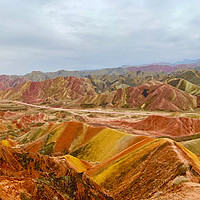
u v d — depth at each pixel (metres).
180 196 19.31
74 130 75.38
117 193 29.11
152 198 23.23
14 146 78.44
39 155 33.28
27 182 19.34
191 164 27.11
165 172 27.59
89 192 25.25
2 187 16.78
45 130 86.94
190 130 99.69
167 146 33.88
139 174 30.88
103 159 54.41
